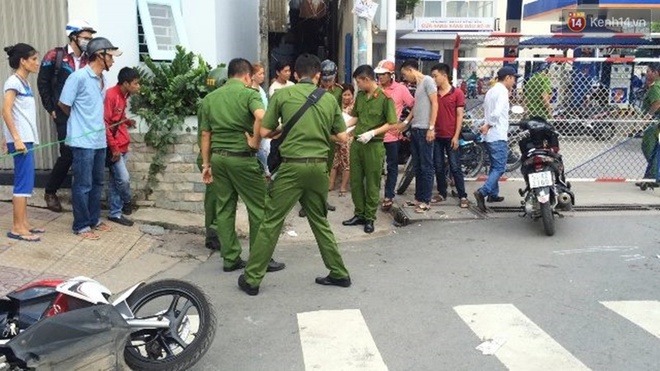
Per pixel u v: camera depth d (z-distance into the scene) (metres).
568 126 11.20
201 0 8.30
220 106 5.62
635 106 11.62
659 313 4.89
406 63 8.01
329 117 5.23
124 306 3.74
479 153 9.88
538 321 4.75
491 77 11.72
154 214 7.35
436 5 21.19
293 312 4.97
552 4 16.62
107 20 7.34
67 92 6.08
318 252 6.68
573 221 7.70
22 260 5.69
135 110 7.40
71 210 7.28
